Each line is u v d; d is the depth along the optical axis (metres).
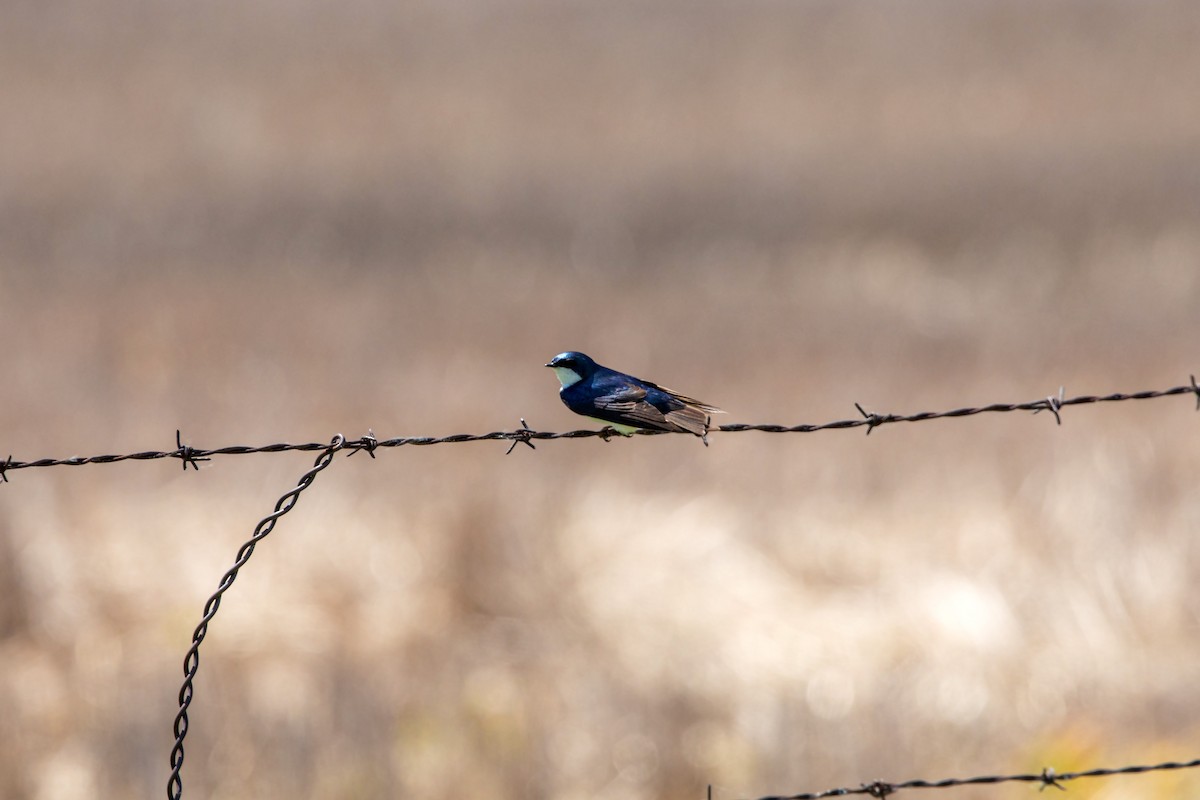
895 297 36.00
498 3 106.50
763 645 18.56
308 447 9.77
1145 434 23.91
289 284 37.81
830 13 97.50
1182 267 37.97
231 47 86.19
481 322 33.03
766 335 31.70
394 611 19.39
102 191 52.00
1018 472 23.08
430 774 16.42
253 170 57.03
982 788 15.73
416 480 22.80
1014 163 54.91
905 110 68.31
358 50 86.69
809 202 49.00
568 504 21.58
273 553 20.64
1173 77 73.06
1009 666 18.08
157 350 30.41
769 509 22.58
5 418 25.58
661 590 19.89
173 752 8.80
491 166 58.41
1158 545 20.11
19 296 35.84
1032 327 32.31
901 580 20.11
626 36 92.00
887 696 17.48
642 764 16.62
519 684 17.88
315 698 17.41
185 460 9.77
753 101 72.31
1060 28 87.12
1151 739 16.52
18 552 19.78
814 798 11.04
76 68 78.88
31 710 17.36
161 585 19.89
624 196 51.06
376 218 47.75
